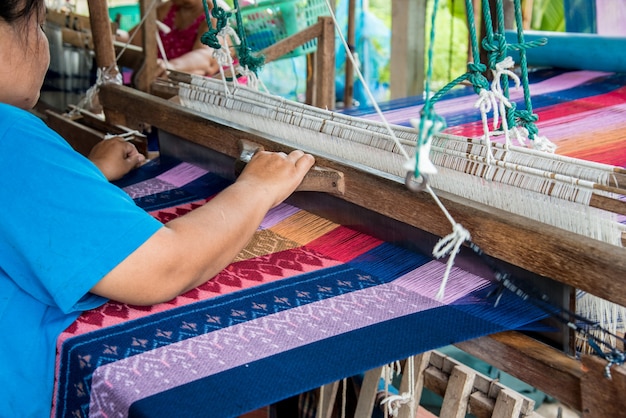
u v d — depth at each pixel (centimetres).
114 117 212
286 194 129
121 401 94
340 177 133
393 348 103
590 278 97
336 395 180
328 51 283
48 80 326
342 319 112
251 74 167
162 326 110
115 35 338
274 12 356
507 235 107
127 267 104
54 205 102
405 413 148
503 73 113
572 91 259
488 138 117
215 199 122
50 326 110
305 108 154
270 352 103
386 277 126
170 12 366
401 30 398
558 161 113
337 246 138
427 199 119
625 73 276
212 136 165
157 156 204
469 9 109
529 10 356
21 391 109
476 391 141
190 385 95
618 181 106
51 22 320
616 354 93
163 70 266
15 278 107
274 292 120
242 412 90
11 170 103
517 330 110
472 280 120
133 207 108
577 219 108
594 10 322
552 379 100
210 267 115
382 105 261
